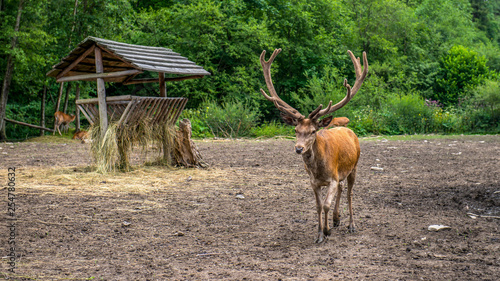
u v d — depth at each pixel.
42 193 7.77
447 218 6.21
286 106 5.82
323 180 5.35
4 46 17.98
